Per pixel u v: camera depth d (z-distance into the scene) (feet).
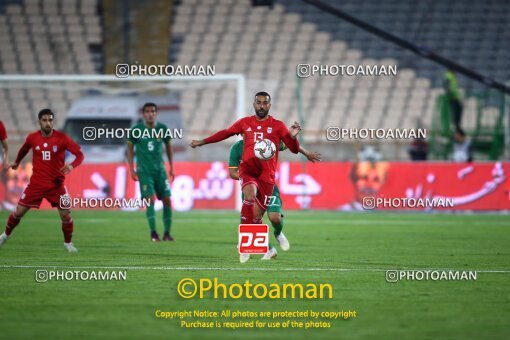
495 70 380.17
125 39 377.71
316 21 387.75
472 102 354.13
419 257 145.07
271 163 129.59
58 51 374.63
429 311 93.45
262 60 375.86
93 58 373.61
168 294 103.14
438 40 386.32
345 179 273.33
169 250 152.56
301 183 274.36
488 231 203.51
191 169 271.08
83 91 346.54
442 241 176.86
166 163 270.05
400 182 271.90
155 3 385.09
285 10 388.98
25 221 223.30
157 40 378.73
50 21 380.99
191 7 388.16
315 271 123.34
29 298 99.96
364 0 391.45
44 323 85.35
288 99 362.33
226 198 270.26
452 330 83.25
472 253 152.76
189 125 352.49
